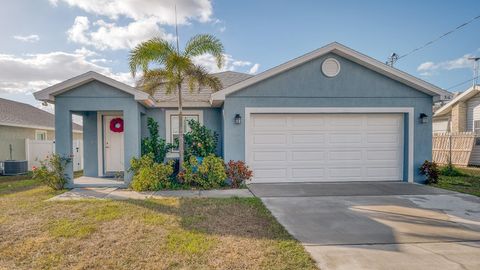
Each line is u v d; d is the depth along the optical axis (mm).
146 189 8258
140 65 8680
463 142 15312
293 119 9641
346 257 3781
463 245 4219
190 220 5320
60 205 6398
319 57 9523
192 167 8758
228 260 3670
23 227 4906
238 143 9336
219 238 4438
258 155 9562
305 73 9492
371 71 9664
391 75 9570
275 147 9594
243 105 9352
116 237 4457
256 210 6086
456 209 6250
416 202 6887
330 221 5387
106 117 11281
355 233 4723
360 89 9633
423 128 9820
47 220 5293
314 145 9703
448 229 4934
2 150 14742
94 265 3541
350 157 9820
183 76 9094
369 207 6418
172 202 6730
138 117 9070
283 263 3596
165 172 8609
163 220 5312
